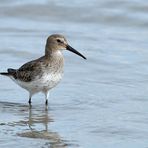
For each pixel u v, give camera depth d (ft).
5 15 78.84
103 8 79.61
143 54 64.18
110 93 52.65
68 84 55.21
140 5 80.02
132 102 50.06
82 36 71.15
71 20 77.56
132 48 66.49
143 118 45.83
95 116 46.60
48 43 50.29
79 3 81.30
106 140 40.98
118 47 66.85
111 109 48.37
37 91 50.24
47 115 47.37
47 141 40.86
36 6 80.43
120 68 59.72
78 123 44.91
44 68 49.16
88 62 61.67
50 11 79.61
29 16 78.69
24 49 65.72
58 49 50.14
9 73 51.88
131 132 42.55
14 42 68.39
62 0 82.69
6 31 73.00
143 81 55.72
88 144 40.27
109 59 62.44
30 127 44.09
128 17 77.10
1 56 63.72
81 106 49.49
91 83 55.52
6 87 54.75
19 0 82.23
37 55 64.13
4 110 48.85
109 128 43.47
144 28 74.69
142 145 39.96
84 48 66.33
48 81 49.34
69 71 58.95
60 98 51.78
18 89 54.29
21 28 74.23
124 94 52.24
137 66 60.18
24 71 49.80
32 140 41.04
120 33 72.69
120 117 46.19
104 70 59.21
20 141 40.78
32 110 48.91
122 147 39.63
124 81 55.88
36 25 75.56
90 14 78.48
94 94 52.49
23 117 46.85
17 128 43.83
